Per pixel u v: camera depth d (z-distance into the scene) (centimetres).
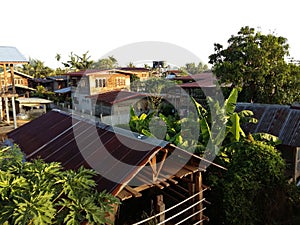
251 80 1546
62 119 819
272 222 644
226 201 644
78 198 393
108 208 402
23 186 376
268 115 946
